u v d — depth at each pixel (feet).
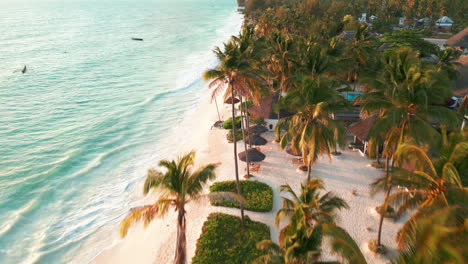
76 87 223.51
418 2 368.27
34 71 263.70
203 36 459.73
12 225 89.30
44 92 212.23
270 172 107.45
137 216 54.08
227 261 69.97
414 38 200.54
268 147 125.08
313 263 41.63
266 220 84.69
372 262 70.74
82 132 151.64
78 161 125.59
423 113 68.44
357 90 158.20
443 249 30.40
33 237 85.40
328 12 396.37
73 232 86.38
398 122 66.49
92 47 370.32
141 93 210.38
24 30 483.92
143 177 112.27
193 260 70.90
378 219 83.25
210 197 56.24
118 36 451.12
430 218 34.96
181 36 459.32
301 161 113.19
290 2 614.34
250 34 170.50
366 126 113.70
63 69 272.10
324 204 60.44
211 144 131.64
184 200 55.67
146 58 319.47
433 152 84.12
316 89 78.54
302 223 46.70
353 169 107.04
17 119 166.91
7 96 202.39
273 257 43.68
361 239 77.05
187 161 58.13
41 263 76.48
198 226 83.51
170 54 339.36
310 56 117.08
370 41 174.09
